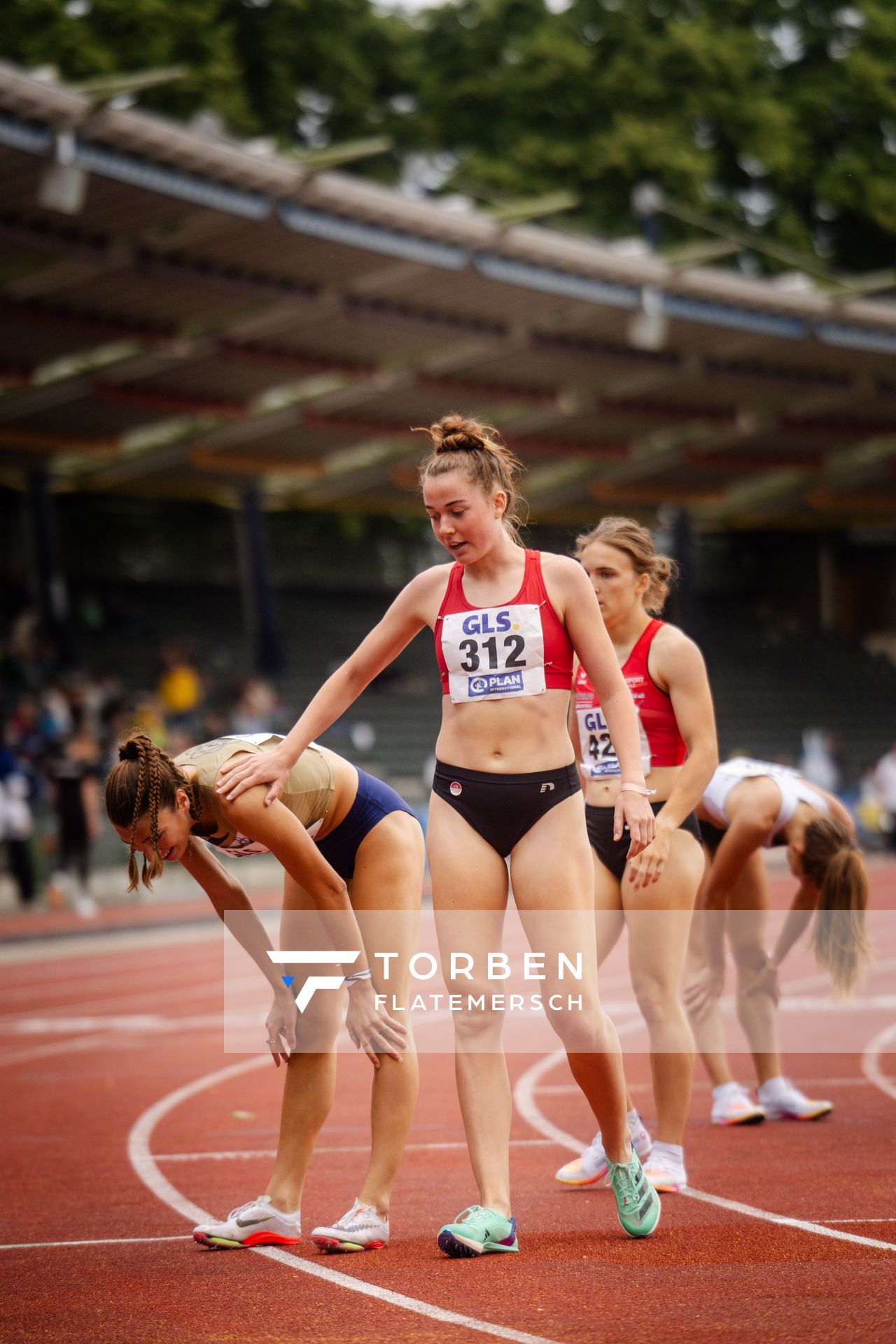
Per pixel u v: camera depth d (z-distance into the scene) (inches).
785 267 2933.1
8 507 2615.7
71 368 1980.8
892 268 3093.0
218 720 2146.9
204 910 1679.4
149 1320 318.7
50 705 1898.4
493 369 2156.7
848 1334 292.4
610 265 1876.2
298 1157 386.3
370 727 2605.8
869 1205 413.1
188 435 2310.5
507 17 2893.7
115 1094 662.5
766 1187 439.2
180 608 2790.4
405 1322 309.4
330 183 1561.3
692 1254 361.4
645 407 2397.9
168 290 1691.7
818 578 3427.7
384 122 2876.5
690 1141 521.7
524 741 362.6
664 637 451.8
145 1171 497.4
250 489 2527.1
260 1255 373.7
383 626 378.9
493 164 2760.8
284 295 1748.3
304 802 371.6
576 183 2780.5
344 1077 693.9
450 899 366.0
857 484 2913.4
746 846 533.6
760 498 3034.0
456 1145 531.5
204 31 2495.1
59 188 1355.8
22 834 1635.1
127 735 358.6
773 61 3038.9
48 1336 308.5
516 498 375.2
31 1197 461.7
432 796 373.7
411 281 1804.9
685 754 454.3
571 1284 335.3
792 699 3080.7
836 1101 598.2
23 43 2301.9
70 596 2699.3
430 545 3225.9
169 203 1489.9
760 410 2549.2
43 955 1322.6
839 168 2997.0
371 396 2191.2
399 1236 392.8
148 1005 994.1
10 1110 629.3
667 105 2827.3
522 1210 422.0
